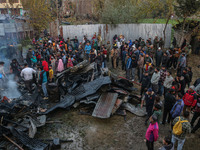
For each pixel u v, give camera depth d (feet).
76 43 55.62
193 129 21.98
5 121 21.21
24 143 18.07
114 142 20.26
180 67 38.06
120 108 26.61
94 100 26.81
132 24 60.75
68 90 30.30
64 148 19.11
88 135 21.31
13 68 34.17
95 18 89.25
